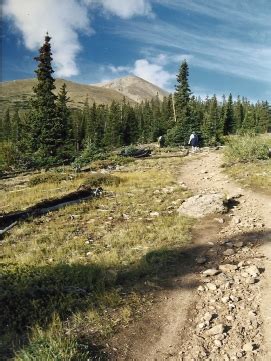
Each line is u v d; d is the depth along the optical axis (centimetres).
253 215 1717
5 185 3338
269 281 1051
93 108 10256
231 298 970
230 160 3225
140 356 756
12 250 1427
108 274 1102
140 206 2014
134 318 888
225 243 1373
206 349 774
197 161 3850
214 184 2528
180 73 7588
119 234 1523
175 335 827
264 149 3150
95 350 765
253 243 1359
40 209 1989
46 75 4850
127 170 3553
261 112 11562
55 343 732
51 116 4803
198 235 1490
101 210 1980
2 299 927
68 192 2462
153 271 1142
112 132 9469
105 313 902
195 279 1096
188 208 1795
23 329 834
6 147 4734
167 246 1362
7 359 718
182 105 7625
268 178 2397
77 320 864
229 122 10269
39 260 1270
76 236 1566
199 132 5750
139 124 11306
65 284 1030
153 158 4412
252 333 820
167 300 979
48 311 894
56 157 4641
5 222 1834
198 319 890
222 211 1759
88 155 4644
